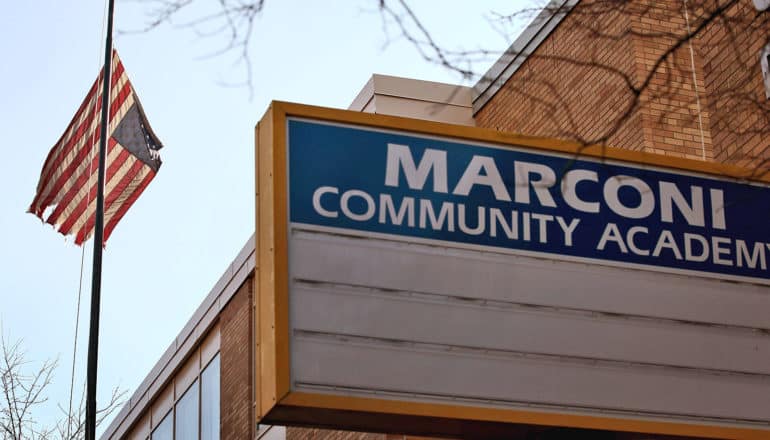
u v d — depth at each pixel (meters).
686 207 12.61
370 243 11.66
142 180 22.61
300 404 10.96
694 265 12.43
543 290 11.91
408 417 11.27
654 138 16.47
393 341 11.38
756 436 11.98
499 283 11.82
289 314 11.25
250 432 24.88
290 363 11.09
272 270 11.35
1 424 27.64
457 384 11.38
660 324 12.12
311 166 11.76
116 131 22.66
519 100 19.47
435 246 11.79
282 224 11.50
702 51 16.08
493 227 11.97
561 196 12.28
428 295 11.61
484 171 12.14
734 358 12.20
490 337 11.62
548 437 11.80
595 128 17.50
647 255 12.32
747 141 14.83
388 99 20.48
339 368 11.18
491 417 11.33
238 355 26.08
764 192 12.93
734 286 12.47
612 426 11.60
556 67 18.72
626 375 11.84
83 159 22.61
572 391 11.64
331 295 11.41
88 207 22.44
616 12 17.45
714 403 11.98
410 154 12.02
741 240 12.66
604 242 12.23
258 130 12.09
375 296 11.50
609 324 11.97
